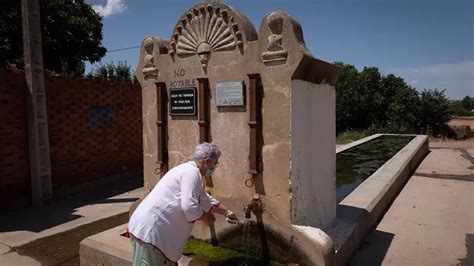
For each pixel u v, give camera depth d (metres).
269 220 3.82
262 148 3.85
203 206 3.11
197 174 2.95
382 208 6.31
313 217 4.11
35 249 5.03
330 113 4.54
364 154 11.88
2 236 5.49
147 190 4.94
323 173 4.38
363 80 24.30
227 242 4.12
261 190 3.88
